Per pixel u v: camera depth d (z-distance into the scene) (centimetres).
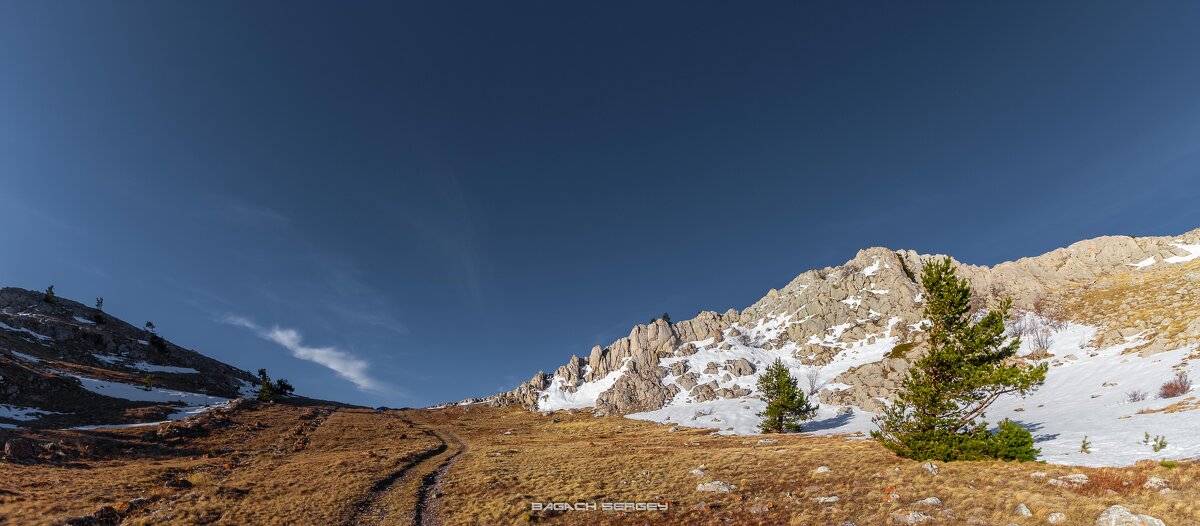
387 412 14338
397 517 3120
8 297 15438
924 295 3866
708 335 17400
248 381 16975
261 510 3186
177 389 11812
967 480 2738
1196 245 13200
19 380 8219
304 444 7394
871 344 13588
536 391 16488
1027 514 2078
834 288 17475
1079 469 2650
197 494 3506
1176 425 3525
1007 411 6600
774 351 15438
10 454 4572
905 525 2198
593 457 5406
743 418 10156
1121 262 14000
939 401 3572
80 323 15350
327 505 3312
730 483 3366
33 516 2777
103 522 2817
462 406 16675
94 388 9438
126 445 6025
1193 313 8250
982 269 15425
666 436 8612
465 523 2884
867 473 3222
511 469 4788
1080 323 10394
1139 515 1861
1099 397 6222
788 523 2438
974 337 3528
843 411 9306
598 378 16462
